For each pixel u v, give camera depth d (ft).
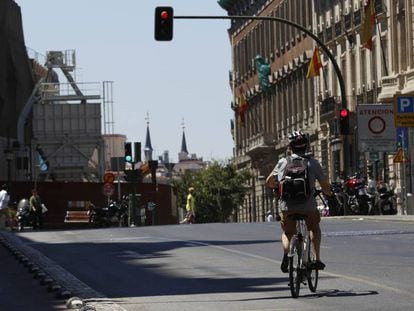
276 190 110.83
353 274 127.24
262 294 111.45
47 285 130.72
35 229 395.14
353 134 451.12
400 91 396.37
